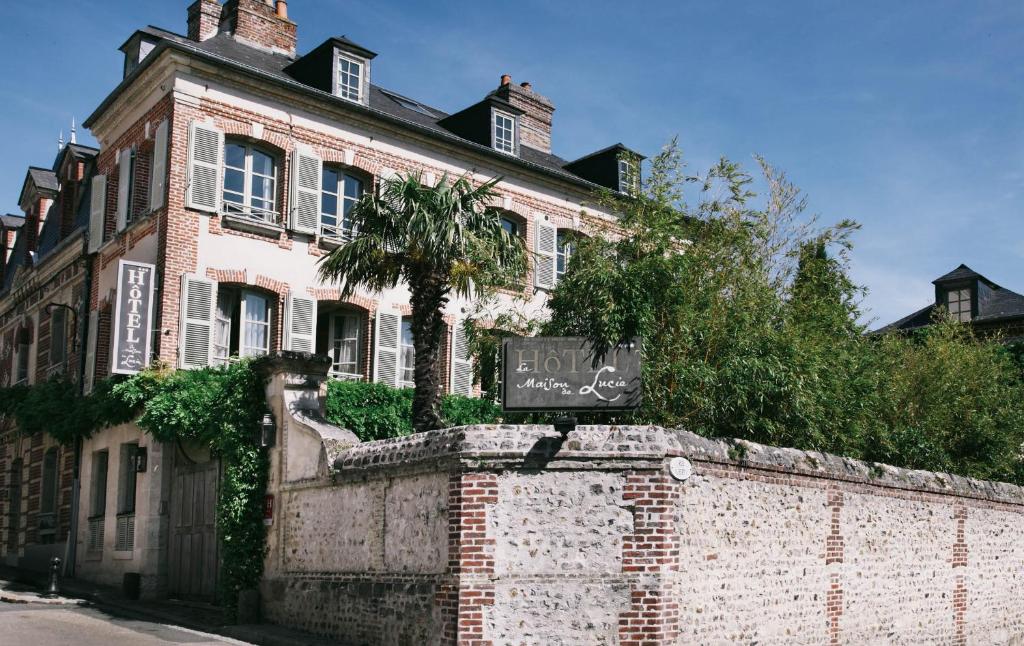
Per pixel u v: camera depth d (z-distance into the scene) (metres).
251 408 15.17
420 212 14.10
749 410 13.91
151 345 18.84
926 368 18.47
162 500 18.28
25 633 12.96
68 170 24.86
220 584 15.18
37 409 22.23
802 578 13.16
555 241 25.41
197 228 19.50
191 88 19.75
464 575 10.89
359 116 21.95
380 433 18.61
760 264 15.44
